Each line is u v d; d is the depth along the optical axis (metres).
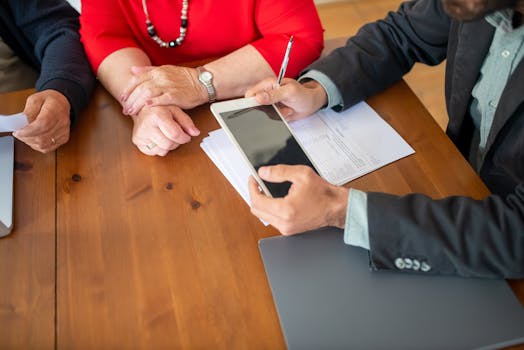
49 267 0.71
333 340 0.61
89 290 0.68
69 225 0.76
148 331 0.64
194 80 0.96
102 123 0.93
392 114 0.95
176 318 0.65
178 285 0.68
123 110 0.94
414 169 0.83
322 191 0.71
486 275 0.67
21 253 0.72
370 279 0.68
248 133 0.79
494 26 0.83
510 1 0.68
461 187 0.80
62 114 0.89
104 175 0.83
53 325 0.64
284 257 0.71
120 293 0.67
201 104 0.97
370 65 0.99
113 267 0.70
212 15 1.06
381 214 0.69
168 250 0.72
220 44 1.13
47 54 1.05
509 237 0.66
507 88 0.80
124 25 1.07
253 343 0.62
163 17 1.06
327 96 0.94
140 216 0.77
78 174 0.84
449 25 0.98
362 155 0.86
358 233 0.70
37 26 1.15
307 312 0.64
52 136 0.86
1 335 0.63
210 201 0.79
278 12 1.06
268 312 0.65
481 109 0.96
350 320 0.63
